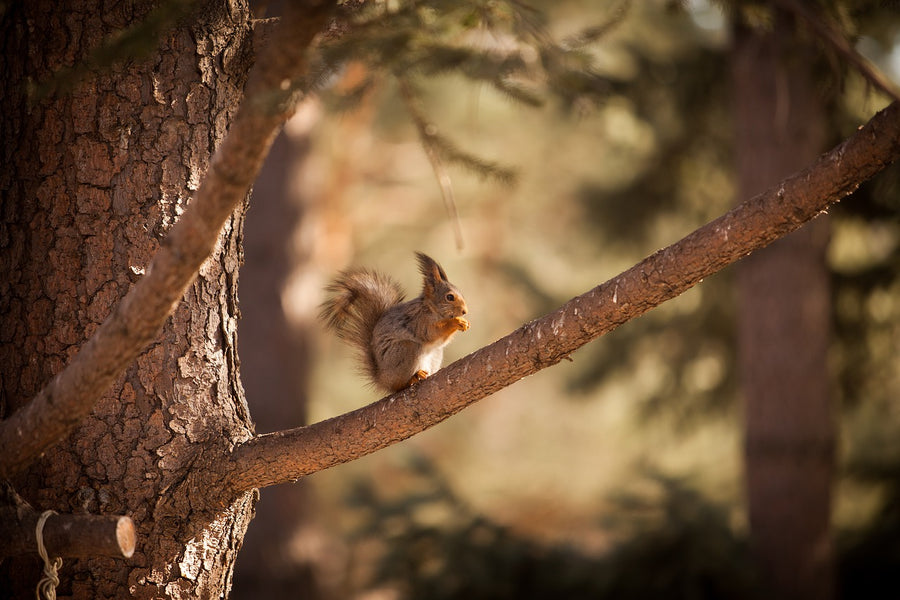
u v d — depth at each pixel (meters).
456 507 13.62
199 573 4.76
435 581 12.53
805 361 12.61
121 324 3.79
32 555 4.32
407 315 6.14
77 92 4.75
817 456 12.56
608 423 20.19
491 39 3.89
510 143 26.38
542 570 12.49
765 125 12.36
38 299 4.73
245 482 4.68
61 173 4.75
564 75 3.67
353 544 14.13
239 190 3.50
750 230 4.05
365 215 28.52
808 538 12.47
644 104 14.15
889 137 3.79
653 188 15.17
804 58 7.09
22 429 4.09
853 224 14.08
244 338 13.88
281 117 3.34
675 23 14.21
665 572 11.70
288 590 13.34
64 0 4.76
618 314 4.29
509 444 31.66
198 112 4.92
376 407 4.62
